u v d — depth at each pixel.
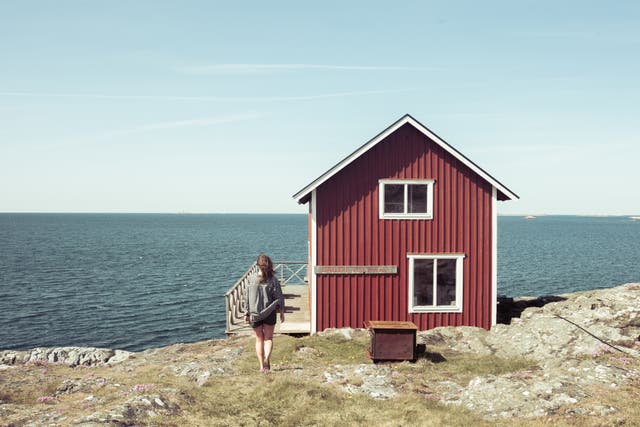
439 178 17.89
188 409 8.55
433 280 17.86
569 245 106.19
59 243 114.31
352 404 9.10
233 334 19.17
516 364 12.54
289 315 20.16
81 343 31.23
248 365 12.25
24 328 34.72
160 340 32.25
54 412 8.64
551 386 9.23
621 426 7.42
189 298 46.28
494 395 9.20
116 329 34.81
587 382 9.49
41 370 15.40
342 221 17.58
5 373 14.73
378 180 17.67
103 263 74.06
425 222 17.81
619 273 60.16
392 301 17.73
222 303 44.00
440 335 16.06
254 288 10.42
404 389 10.19
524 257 79.19
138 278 58.78
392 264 17.70
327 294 17.56
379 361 12.52
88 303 43.59
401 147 17.75
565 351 12.87
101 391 10.95
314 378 10.88
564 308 16.12
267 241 126.38
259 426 7.99
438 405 9.16
